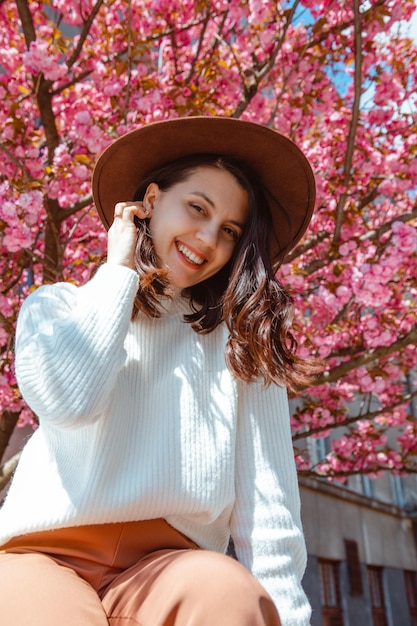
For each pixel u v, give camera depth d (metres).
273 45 5.19
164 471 1.40
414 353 6.77
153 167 1.97
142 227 1.72
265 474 1.55
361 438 7.52
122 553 1.33
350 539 11.89
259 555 1.46
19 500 1.43
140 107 4.81
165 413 1.49
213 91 5.52
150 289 1.64
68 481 1.40
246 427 1.60
